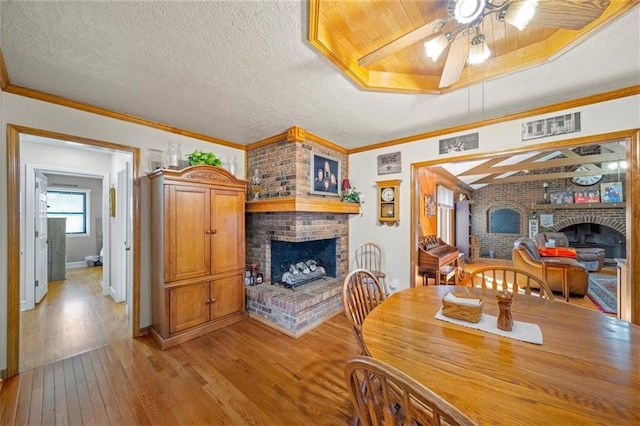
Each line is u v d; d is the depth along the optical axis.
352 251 3.92
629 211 2.08
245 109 2.47
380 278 3.50
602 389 0.79
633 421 0.67
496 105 2.39
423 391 0.64
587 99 2.21
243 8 1.27
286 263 3.62
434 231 5.76
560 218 7.45
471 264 7.27
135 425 1.54
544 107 2.41
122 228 3.58
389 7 1.40
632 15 1.30
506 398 0.77
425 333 1.19
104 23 1.36
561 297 4.11
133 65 1.74
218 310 2.85
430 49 1.42
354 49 1.78
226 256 2.94
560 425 0.67
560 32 1.58
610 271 6.08
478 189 8.70
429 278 4.56
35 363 2.16
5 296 1.99
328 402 1.72
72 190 6.19
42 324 2.95
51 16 1.30
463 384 0.83
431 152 3.15
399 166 3.44
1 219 1.97
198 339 2.60
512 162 6.52
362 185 3.82
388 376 0.69
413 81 2.08
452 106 2.41
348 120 2.76
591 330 1.19
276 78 1.91
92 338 2.62
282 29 1.42
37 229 3.65
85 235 6.32
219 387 1.87
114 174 3.93
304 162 3.18
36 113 2.12
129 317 2.90
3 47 1.54
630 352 1.00
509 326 1.19
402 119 2.74
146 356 2.28
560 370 0.89
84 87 2.04
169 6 1.25
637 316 2.04
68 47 1.55
